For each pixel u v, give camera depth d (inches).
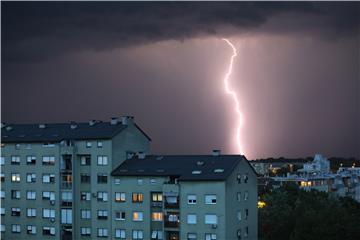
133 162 4392.2
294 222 5251.0
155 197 4138.8
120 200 4237.2
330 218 4749.0
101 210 4298.7
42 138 4520.2
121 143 4404.5
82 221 4367.6
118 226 4234.7
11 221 4596.5
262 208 5856.3
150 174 4143.7
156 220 4119.1
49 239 4448.8
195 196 3966.5
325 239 4618.6
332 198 6840.6
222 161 4153.5
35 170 4525.1
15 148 4601.4
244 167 4237.2
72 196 4384.8
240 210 4138.8
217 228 3902.6
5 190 4626.0
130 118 4532.5
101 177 4318.4
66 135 4490.7
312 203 6200.8
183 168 4148.6
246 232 4217.5
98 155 4335.6
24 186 4559.5
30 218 4527.6
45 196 4483.3
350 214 5118.1
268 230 5310.0
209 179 3929.6
